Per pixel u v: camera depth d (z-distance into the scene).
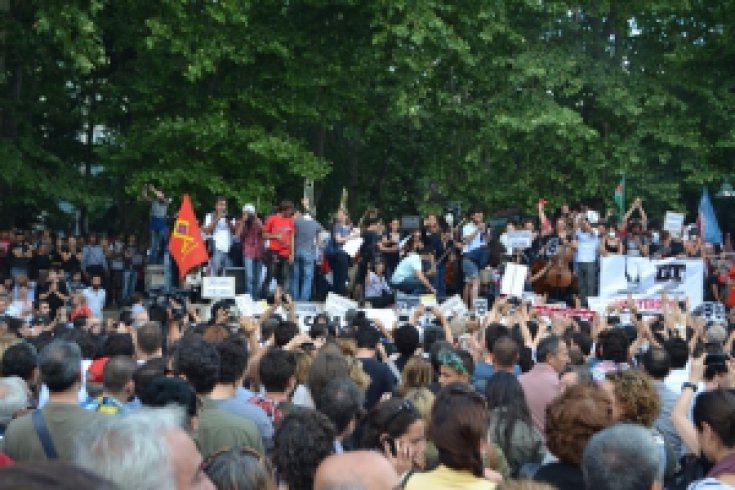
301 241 19.36
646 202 30.30
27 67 25.81
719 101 29.48
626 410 5.15
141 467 2.26
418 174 33.34
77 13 20.86
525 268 16.56
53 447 4.73
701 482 4.23
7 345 7.06
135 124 24.80
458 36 26.20
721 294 22.33
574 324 11.07
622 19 30.59
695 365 6.35
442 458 4.13
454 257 21.59
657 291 18.91
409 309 17.55
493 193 28.42
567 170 29.89
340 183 34.50
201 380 5.34
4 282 19.73
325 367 6.00
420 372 6.39
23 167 24.05
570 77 27.73
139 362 7.15
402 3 24.17
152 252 21.98
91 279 22.08
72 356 4.92
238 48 24.34
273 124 26.62
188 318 13.16
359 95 26.28
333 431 4.29
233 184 24.88
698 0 30.78
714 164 30.33
